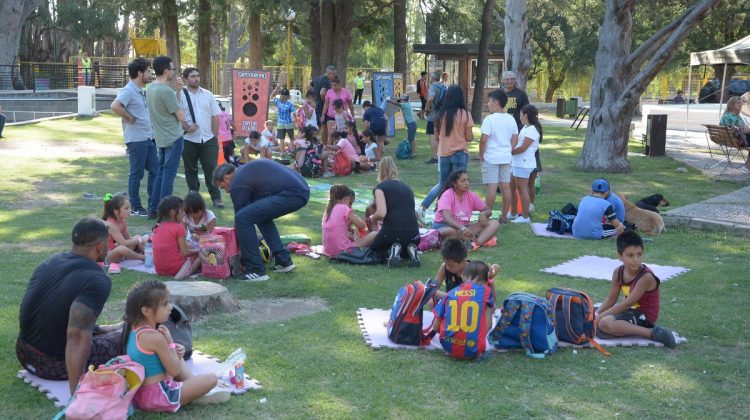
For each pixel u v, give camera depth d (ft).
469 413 14.97
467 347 17.56
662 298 23.35
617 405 15.55
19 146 58.23
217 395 15.08
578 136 79.10
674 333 19.93
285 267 25.29
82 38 153.28
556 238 31.96
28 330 15.56
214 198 36.52
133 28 189.88
